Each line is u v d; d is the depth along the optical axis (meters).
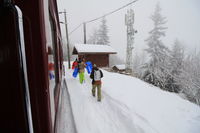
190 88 17.61
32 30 1.22
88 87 6.48
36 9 1.21
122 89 6.02
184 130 2.99
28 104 0.95
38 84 1.29
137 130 2.91
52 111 1.78
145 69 20.27
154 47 20.20
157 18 20.62
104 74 10.47
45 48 1.34
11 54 0.87
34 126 1.27
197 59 20.33
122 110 3.80
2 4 0.82
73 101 4.50
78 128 2.93
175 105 4.44
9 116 0.95
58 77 3.79
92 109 3.95
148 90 6.14
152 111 3.87
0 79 0.90
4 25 0.84
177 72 19.22
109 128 3.02
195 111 4.05
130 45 23.12
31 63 1.20
